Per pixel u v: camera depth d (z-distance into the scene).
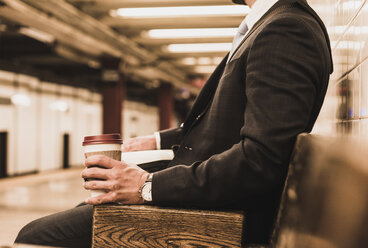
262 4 1.17
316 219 0.56
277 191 0.95
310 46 0.92
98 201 0.98
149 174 1.00
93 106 17.36
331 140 0.62
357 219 0.48
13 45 9.92
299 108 0.88
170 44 11.27
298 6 1.04
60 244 1.17
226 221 0.90
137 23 8.89
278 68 0.91
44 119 13.49
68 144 15.30
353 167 0.51
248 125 0.91
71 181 10.69
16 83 11.74
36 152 13.10
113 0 7.42
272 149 0.87
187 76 19.25
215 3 7.34
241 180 0.90
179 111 32.59
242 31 1.24
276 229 0.76
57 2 7.16
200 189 0.93
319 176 0.59
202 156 1.08
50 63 13.28
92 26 8.73
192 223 0.92
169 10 8.00
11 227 4.88
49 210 6.05
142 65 13.95
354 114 1.27
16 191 8.43
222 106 1.06
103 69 12.49
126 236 0.96
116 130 12.67
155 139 1.58
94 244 0.97
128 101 22.14
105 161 0.99
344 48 1.47
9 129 11.49
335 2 1.70
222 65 1.23
